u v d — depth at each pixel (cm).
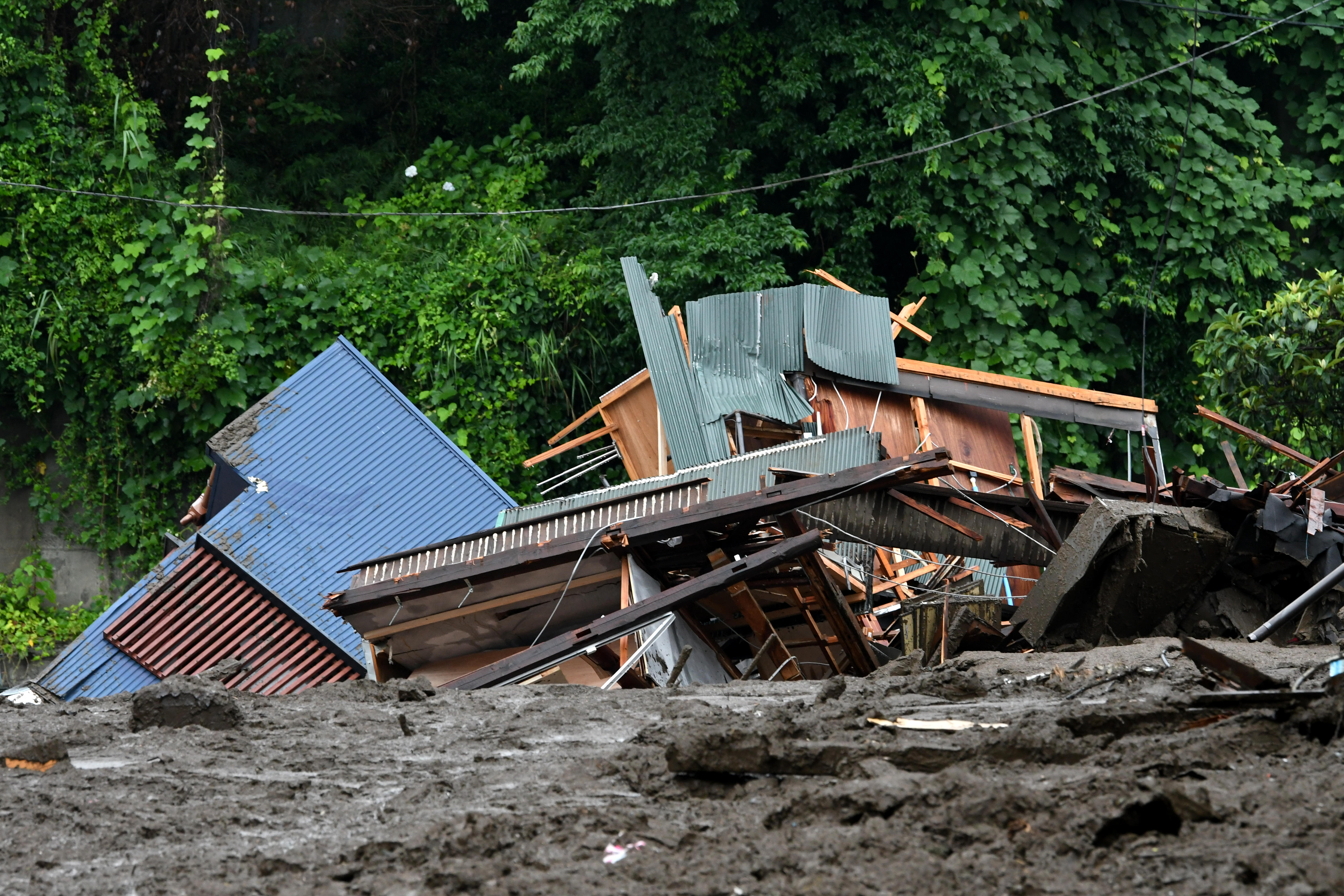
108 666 1819
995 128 2569
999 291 2595
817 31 2602
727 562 1463
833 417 2062
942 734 629
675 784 557
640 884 425
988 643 1362
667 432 2064
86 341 2488
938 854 434
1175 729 584
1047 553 1466
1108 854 421
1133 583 1327
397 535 2038
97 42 2612
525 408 2622
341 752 721
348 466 2081
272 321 2566
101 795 607
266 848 511
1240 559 1391
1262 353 1928
